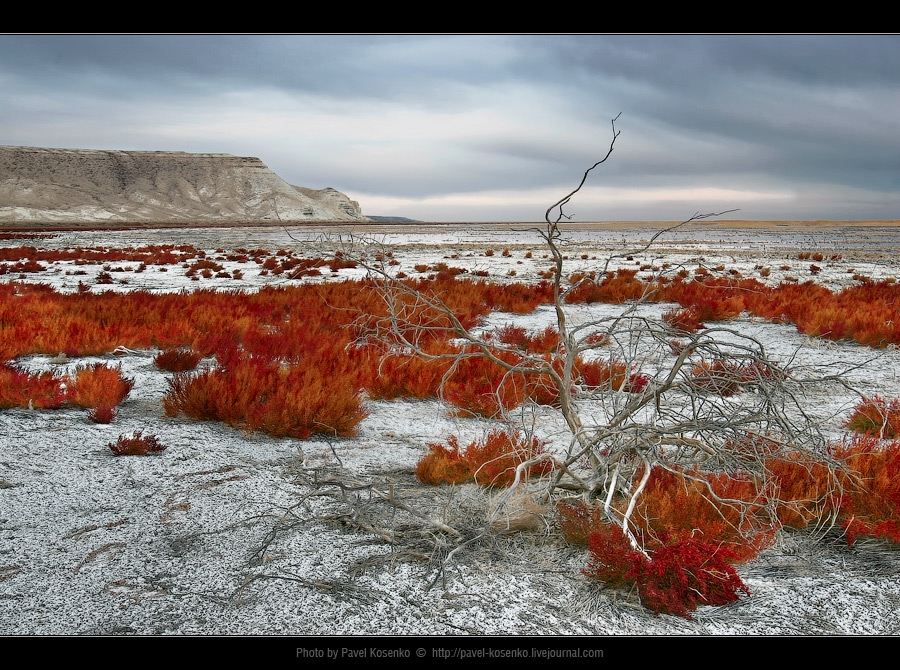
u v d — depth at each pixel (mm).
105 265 29062
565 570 3848
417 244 48469
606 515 4016
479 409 7160
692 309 13477
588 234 79375
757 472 4340
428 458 5234
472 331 12695
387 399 7977
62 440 6098
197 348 10141
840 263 31359
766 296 15883
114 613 3332
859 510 4383
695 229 108875
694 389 4578
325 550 4039
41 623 3223
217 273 24578
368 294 15781
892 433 6285
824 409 7305
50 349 10039
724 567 3549
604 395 5117
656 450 4293
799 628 3293
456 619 3332
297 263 29188
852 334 11523
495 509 4277
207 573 3744
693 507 4191
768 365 4281
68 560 3871
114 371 7672
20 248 36875
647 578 3496
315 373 7488
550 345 10312
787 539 4297
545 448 5953
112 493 4898
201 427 6617
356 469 5535
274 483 5152
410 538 4184
